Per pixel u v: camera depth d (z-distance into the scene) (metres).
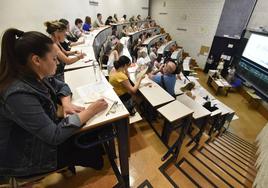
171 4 8.59
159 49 6.07
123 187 1.44
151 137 2.17
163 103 2.02
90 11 6.23
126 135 1.20
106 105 1.10
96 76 1.66
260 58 5.21
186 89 3.97
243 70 6.05
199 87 4.99
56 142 0.79
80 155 1.05
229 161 2.39
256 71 5.32
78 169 1.58
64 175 1.50
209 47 7.55
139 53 4.28
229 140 3.43
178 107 1.94
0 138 0.75
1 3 2.21
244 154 2.81
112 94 1.29
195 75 7.07
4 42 0.70
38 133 0.74
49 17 3.71
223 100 5.59
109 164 1.63
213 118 3.29
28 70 0.76
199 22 7.65
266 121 4.55
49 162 0.90
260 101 4.98
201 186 1.69
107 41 5.01
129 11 8.90
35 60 0.74
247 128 4.27
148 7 9.95
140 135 2.20
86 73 1.74
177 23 8.65
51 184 1.43
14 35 0.73
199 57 8.10
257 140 3.46
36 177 0.96
